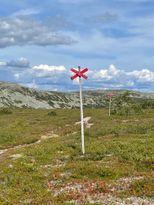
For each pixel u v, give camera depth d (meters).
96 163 29.98
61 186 24.31
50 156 35.25
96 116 88.75
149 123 58.16
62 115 99.25
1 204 20.92
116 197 21.06
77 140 44.91
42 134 59.56
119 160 30.91
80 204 20.14
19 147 47.81
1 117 95.56
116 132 51.31
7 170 29.83
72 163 30.66
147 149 34.28
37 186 24.52
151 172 26.14
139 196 20.94
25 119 86.12
